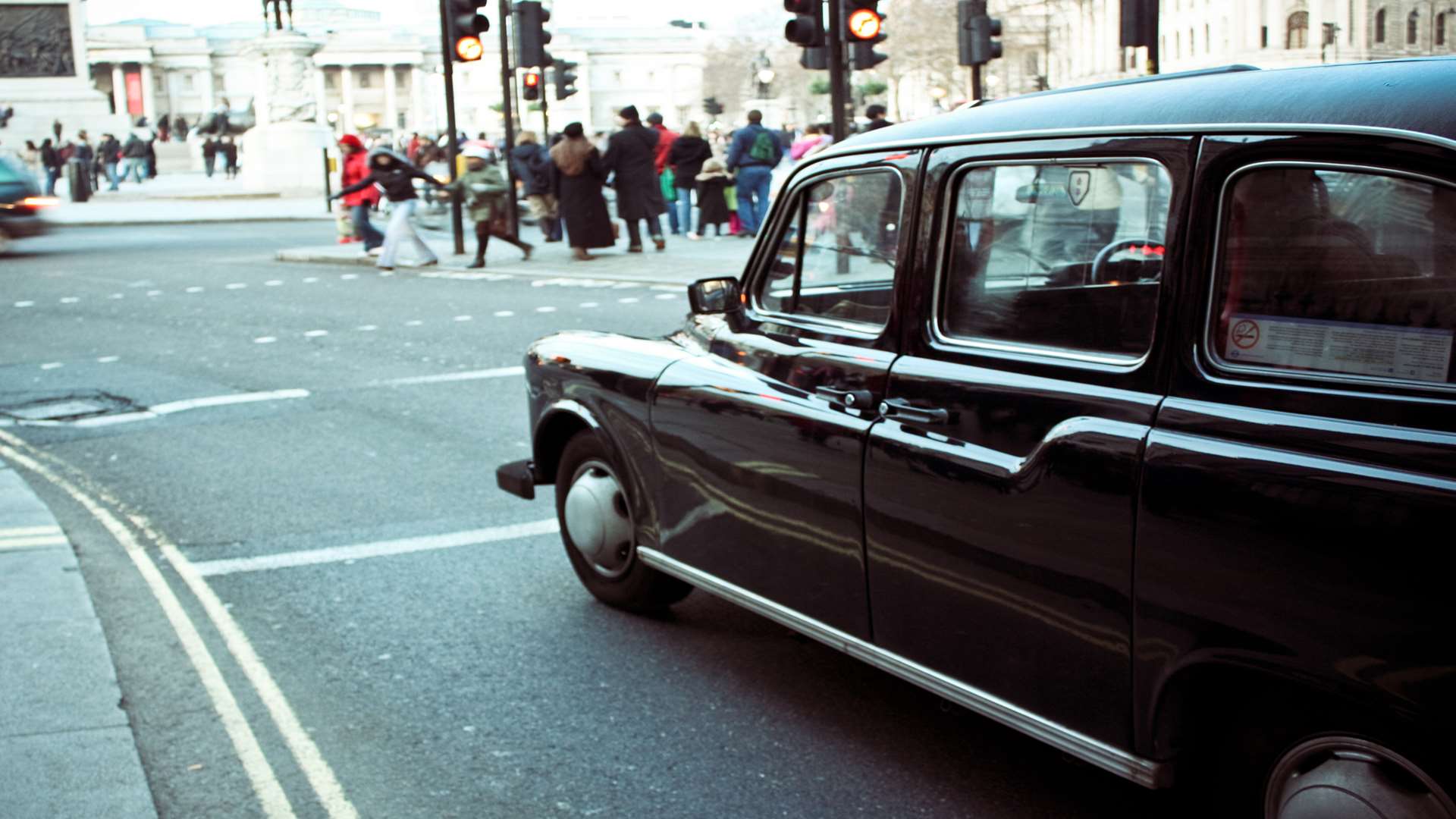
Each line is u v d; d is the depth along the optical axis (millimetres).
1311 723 2652
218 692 4480
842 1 12828
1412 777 2471
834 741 3939
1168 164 2922
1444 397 2455
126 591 5574
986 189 3365
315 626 5090
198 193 44500
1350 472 2510
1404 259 2527
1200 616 2750
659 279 15984
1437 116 2504
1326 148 2637
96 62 143625
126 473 7715
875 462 3529
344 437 8398
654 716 4168
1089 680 3043
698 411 4215
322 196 44312
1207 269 2834
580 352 4887
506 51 20891
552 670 4570
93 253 24047
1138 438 2881
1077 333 3121
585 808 3613
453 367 10836
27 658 4719
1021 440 3168
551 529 6246
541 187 22812
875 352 3648
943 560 3369
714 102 52531
